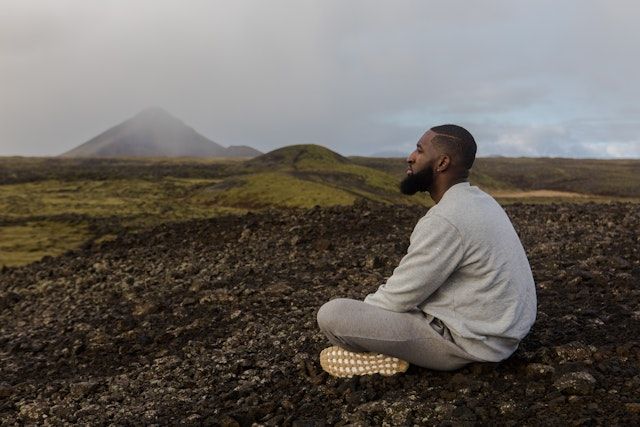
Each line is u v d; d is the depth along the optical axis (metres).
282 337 7.62
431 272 4.50
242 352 7.32
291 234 15.48
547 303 7.21
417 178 4.83
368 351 5.14
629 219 12.84
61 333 10.38
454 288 4.62
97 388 6.98
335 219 16.41
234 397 5.80
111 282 14.05
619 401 4.36
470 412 4.40
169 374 7.01
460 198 4.54
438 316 4.67
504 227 4.60
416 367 5.21
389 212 16.55
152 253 16.78
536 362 5.11
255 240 15.70
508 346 4.74
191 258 15.05
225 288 10.79
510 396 4.61
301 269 11.66
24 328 11.52
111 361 8.24
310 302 9.21
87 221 121.00
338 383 5.39
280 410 5.15
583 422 4.05
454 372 5.05
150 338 8.83
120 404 6.34
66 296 13.72
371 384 5.14
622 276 7.85
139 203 163.62
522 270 4.66
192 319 9.41
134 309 10.66
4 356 9.59
